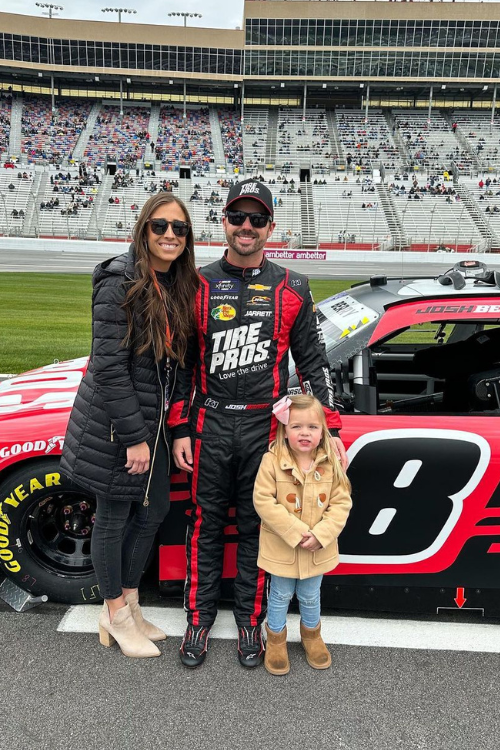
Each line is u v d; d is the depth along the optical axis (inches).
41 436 85.9
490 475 83.0
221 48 2220.7
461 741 68.9
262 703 74.3
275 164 2016.5
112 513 78.4
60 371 118.3
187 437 81.4
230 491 82.4
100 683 77.3
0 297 578.9
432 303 90.2
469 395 97.3
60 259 1202.6
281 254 1418.6
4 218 1606.8
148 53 2206.0
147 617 91.6
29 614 92.0
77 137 2087.8
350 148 2105.1
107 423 74.5
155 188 1817.2
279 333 77.7
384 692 76.5
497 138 2143.2
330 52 2215.8
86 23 2158.0
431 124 2249.0
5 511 88.9
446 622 92.1
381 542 86.4
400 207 1758.1
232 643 86.3
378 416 86.1
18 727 69.8
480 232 1635.1
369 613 94.0
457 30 2159.2
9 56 2143.2
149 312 71.6
